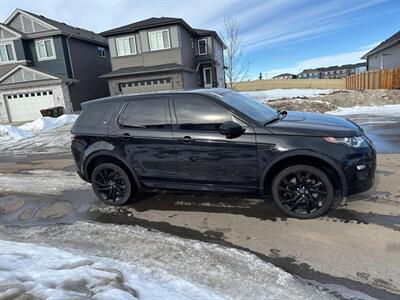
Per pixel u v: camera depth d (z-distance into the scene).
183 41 24.05
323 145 3.78
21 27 24.27
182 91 4.55
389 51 29.27
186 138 4.30
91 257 3.33
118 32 23.73
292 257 3.19
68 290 2.55
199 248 3.48
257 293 2.66
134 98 4.75
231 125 3.97
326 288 2.70
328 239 3.47
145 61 23.70
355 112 14.38
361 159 3.81
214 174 4.27
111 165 4.89
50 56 24.30
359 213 4.01
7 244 3.71
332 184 3.89
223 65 34.81
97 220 4.47
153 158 4.56
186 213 4.45
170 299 2.52
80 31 29.00
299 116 4.60
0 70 24.45
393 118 11.69
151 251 3.47
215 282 2.84
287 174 3.99
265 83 36.66
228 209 4.46
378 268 2.91
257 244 3.49
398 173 5.38
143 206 4.84
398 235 3.44
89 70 27.20
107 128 4.85
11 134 14.22
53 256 3.30
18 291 2.51
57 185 6.23
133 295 2.55
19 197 5.70
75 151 5.12
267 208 4.39
